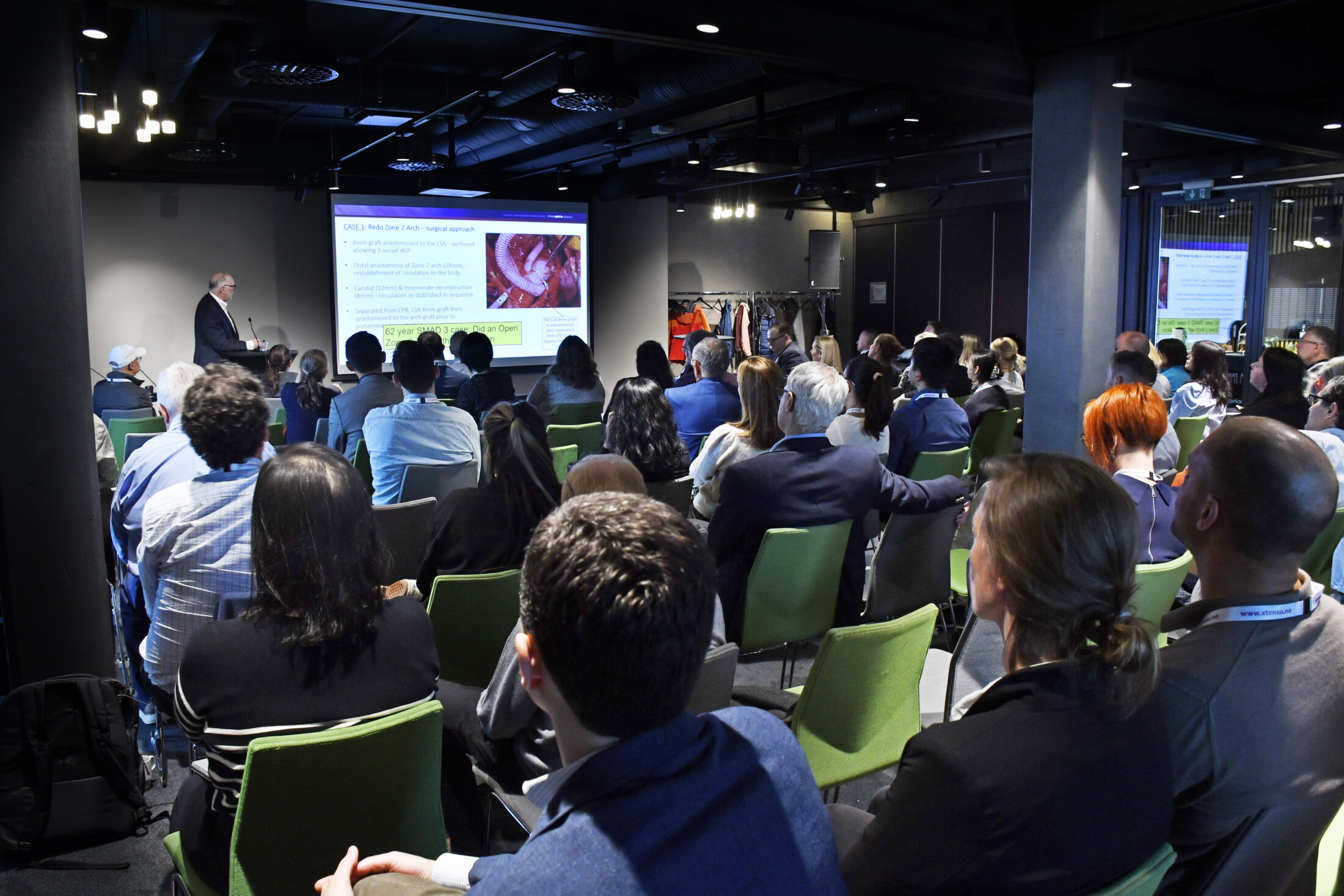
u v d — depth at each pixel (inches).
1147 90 229.5
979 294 462.3
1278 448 47.0
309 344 388.2
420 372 152.6
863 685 73.3
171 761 110.4
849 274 532.4
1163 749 41.1
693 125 351.3
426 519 124.3
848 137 334.6
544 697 33.0
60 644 111.3
